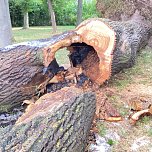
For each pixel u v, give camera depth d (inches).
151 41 305.3
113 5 332.5
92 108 139.3
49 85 177.8
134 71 235.6
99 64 180.2
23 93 167.5
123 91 195.2
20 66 166.4
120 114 164.9
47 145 104.3
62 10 982.4
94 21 181.2
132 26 255.8
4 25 290.0
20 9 953.5
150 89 200.4
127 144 140.5
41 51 169.0
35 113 121.7
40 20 1053.8
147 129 152.4
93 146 137.1
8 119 158.1
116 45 183.2
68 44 175.5
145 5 303.7
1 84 161.2
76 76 183.5
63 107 123.6
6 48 177.2
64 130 113.3
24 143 102.0
